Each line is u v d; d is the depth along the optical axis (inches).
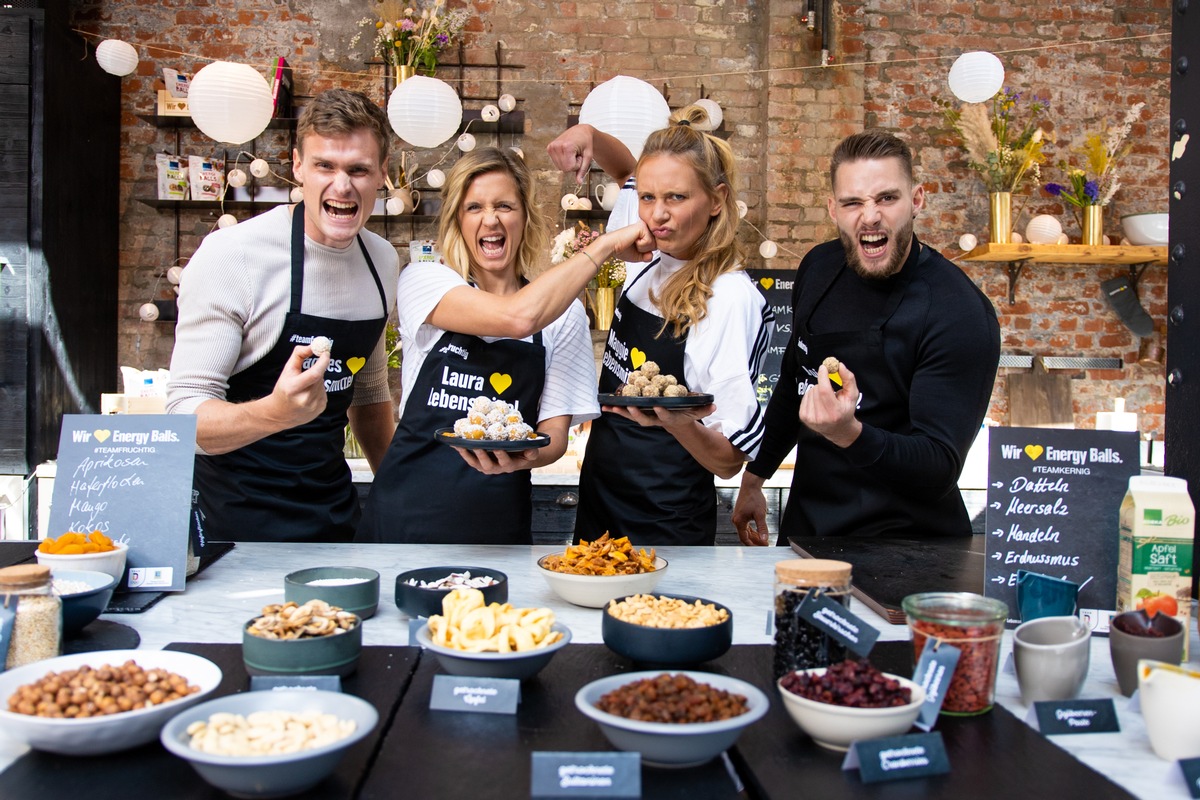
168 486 63.9
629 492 92.4
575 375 87.2
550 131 190.2
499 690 42.7
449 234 84.6
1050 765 38.1
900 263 76.9
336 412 89.7
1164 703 38.8
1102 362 195.2
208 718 37.4
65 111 160.1
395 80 181.5
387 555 75.2
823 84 189.6
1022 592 55.0
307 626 46.6
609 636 48.9
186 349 79.7
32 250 152.6
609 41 192.9
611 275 168.7
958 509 84.2
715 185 80.7
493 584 56.1
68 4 178.7
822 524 84.4
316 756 33.4
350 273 85.0
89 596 51.5
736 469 84.1
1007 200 185.5
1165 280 198.5
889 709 37.3
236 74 140.3
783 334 186.7
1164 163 198.7
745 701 39.6
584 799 34.6
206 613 58.2
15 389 151.9
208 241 80.7
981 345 75.0
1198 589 63.4
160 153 177.6
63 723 36.0
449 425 83.2
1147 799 35.8
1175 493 53.3
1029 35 197.0
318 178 76.8
